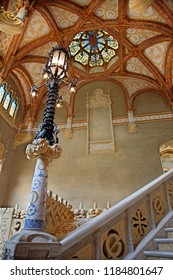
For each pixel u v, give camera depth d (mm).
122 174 9992
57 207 5449
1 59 10344
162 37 10586
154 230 2953
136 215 2869
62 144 11578
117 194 9438
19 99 13039
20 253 1713
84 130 11898
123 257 2324
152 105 12078
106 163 10484
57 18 10656
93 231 2135
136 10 6098
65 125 12266
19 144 11875
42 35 11008
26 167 11094
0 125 10945
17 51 10766
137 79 13047
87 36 12406
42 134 3227
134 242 2621
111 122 11820
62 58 4223
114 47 12664
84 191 9773
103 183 9883
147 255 2500
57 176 10461
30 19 9961
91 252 2074
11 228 6297
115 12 10312
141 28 10570
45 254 1767
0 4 8602
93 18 10508
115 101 12727
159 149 10438
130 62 12523
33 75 12984
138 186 9500
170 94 11828
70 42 11500
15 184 10547
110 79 13531
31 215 2406
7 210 6645
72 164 10750
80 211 8508
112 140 11125
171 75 11828
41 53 11930
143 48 11523
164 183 3766
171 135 10711
